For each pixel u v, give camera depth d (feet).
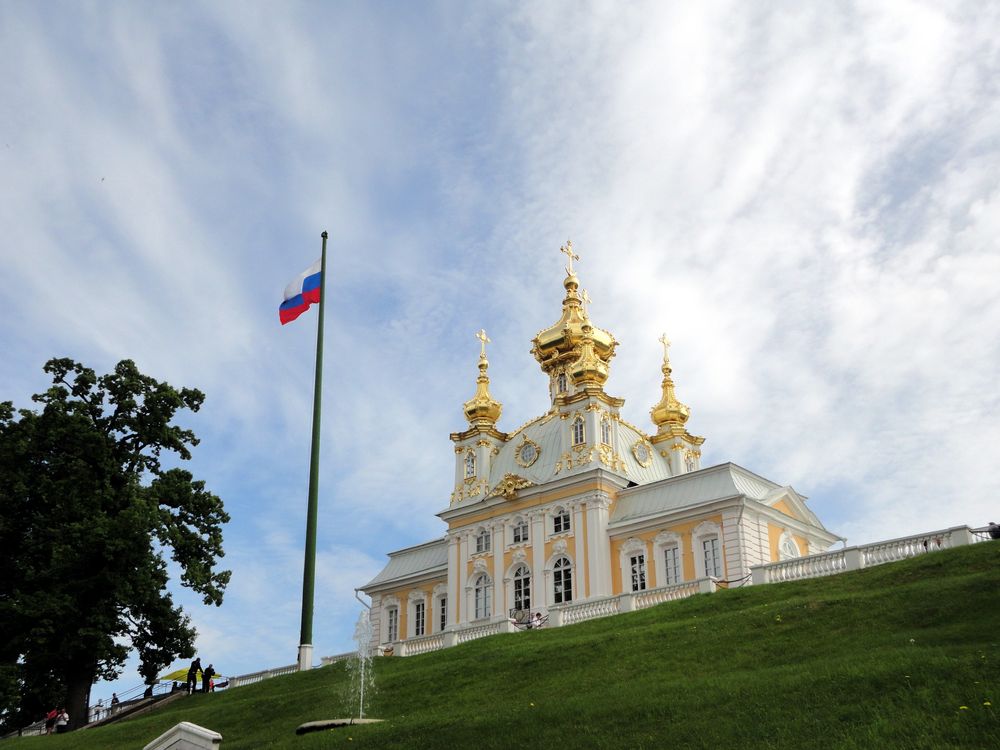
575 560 215.31
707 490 206.28
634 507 216.74
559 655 110.73
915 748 58.59
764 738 64.75
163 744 76.33
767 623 101.86
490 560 230.68
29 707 172.35
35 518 170.40
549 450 234.99
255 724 113.80
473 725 80.64
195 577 175.11
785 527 210.18
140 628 175.11
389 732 83.30
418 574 254.88
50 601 158.20
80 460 173.17
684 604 129.59
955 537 120.16
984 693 63.77
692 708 73.61
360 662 142.61
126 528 164.86
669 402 264.31
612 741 69.97
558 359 266.77
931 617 89.66
